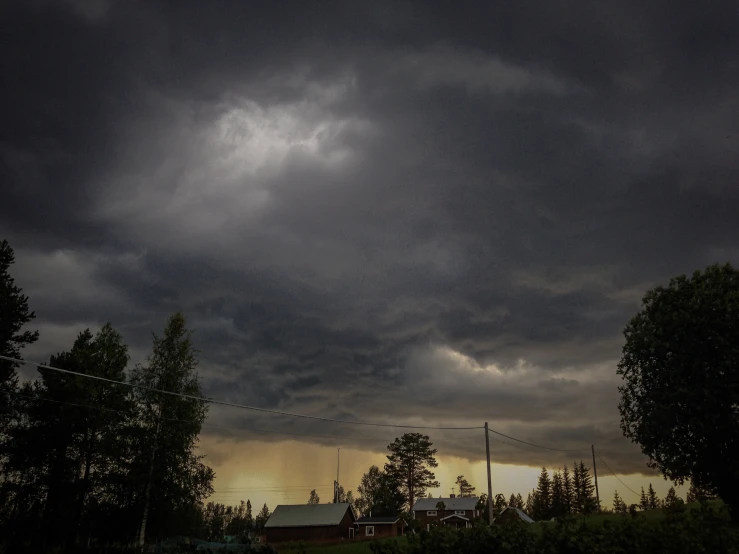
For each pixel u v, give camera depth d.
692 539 9.53
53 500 47.00
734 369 33.94
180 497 45.09
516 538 11.86
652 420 37.66
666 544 9.64
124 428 46.19
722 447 35.81
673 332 37.31
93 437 49.31
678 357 36.16
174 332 49.31
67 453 48.38
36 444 47.62
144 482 44.62
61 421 48.03
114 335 54.97
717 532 9.71
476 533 12.46
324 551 33.72
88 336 55.00
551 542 11.02
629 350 40.69
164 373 47.62
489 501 45.31
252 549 31.45
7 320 46.47
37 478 48.00
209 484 46.78
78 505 47.28
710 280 37.53
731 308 34.56
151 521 44.94
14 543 36.47
